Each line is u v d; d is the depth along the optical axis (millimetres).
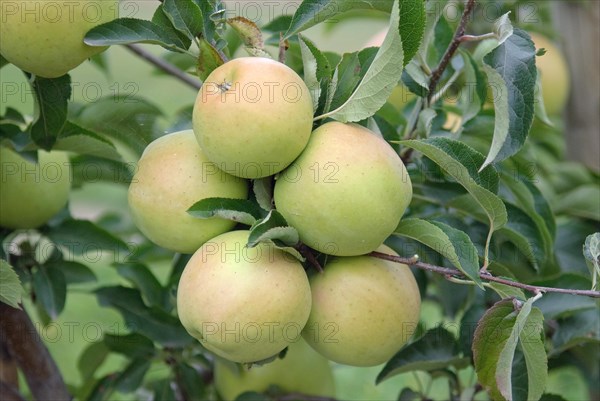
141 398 1127
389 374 961
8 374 1000
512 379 934
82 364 1067
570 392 1487
